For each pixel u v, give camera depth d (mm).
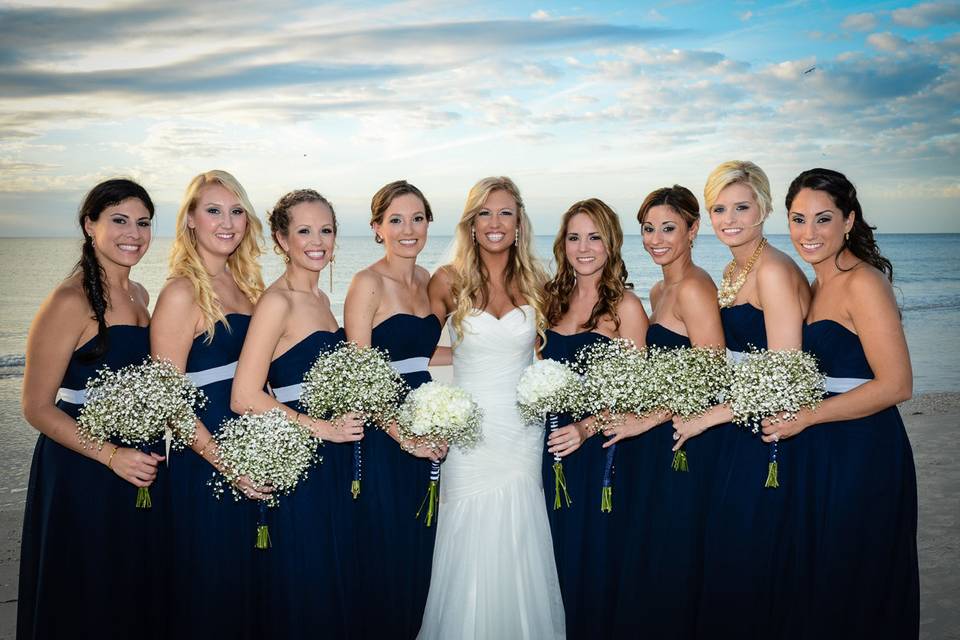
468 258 4227
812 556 3582
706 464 4000
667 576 3967
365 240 53656
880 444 3426
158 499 3680
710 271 39719
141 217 3613
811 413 3443
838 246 3535
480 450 4125
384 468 4086
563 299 4293
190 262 3717
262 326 3670
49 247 47531
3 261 44812
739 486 3756
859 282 3420
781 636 3668
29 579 3490
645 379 3672
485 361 4180
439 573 4137
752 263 3861
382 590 4059
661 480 4020
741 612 3729
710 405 3809
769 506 3680
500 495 4109
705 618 3840
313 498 3771
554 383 3725
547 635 4086
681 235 4012
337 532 3857
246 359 3648
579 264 4125
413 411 3707
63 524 3414
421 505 4289
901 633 3441
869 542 3418
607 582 4172
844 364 3502
